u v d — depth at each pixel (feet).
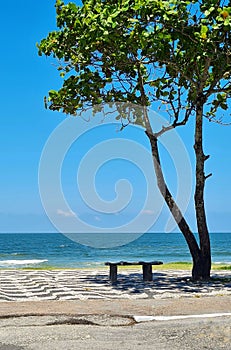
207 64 51.57
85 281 56.34
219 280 54.95
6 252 224.94
